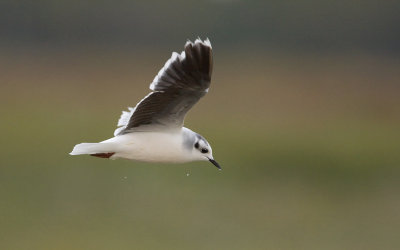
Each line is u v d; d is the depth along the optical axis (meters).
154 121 7.44
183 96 7.10
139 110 7.24
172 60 6.88
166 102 7.18
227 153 18.88
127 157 7.54
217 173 17.16
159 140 7.48
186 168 17.16
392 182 17.36
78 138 19.78
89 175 16.48
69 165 17.22
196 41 6.70
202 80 6.84
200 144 7.73
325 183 17.03
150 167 17.03
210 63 6.68
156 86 6.95
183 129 7.71
